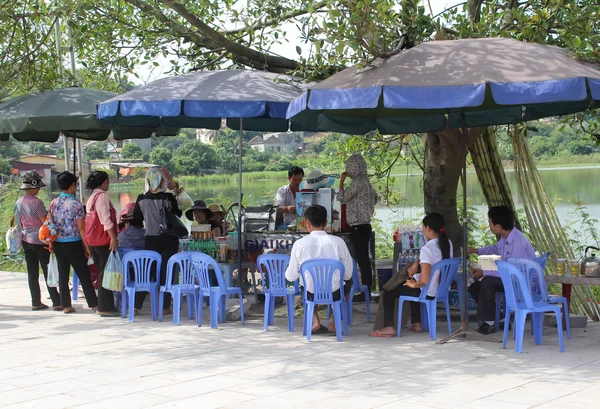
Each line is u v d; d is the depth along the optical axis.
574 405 4.72
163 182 8.62
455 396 4.97
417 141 12.19
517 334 6.39
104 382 5.57
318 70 8.25
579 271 7.16
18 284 11.62
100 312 8.57
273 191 14.45
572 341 6.91
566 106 7.71
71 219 8.67
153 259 8.29
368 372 5.74
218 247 8.65
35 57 10.95
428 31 7.57
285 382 5.45
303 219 8.70
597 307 8.41
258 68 10.30
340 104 6.18
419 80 5.94
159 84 8.15
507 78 5.74
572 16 7.48
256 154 28.97
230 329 7.74
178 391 5.26
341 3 6.96
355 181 8.83
